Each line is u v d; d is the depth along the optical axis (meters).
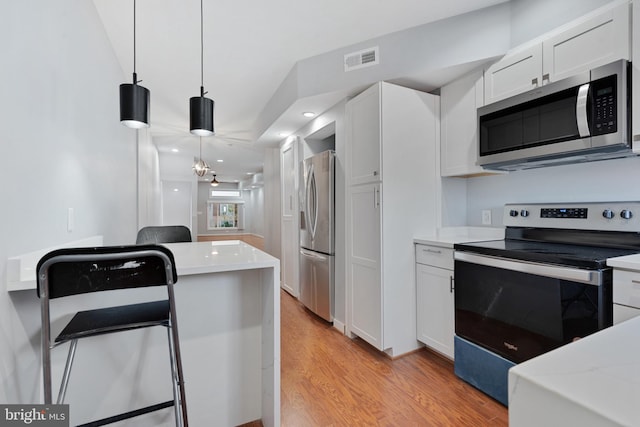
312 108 2.98
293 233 3.98
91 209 1.95
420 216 2.38
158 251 1.00
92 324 1.10
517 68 1.90
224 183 13.73
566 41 1.66
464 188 2.59
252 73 2.96
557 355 0.44
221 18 2.11
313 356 2.33
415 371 2.09
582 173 1.89
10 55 1.05
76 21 1.68
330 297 2.97
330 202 2.95
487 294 1.80
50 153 1.36
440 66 2.14
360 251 2.47
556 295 1.47
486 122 2.02
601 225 1.73
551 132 1.67
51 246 1.36
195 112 1.76
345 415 1.65
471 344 1.90
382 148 2.23
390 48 2.30
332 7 2.00
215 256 1.57
